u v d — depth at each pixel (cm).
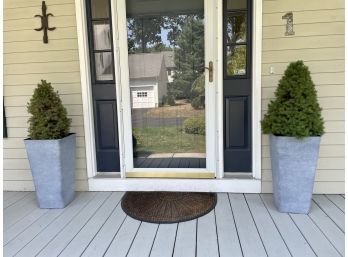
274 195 228
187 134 271
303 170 208
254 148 251
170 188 266
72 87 261
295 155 206
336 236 186
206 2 246
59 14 253
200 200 244
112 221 214
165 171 270
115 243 185
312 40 231
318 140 202
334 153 242
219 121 251
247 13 240
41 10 254
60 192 236
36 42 258
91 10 257
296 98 200
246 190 256
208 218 213
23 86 265
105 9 256
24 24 257
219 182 259
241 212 221
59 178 234
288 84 203
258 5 231
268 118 215
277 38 234
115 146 276
